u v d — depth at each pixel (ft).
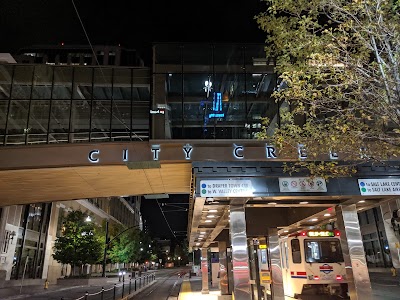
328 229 48.49
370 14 23.68
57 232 146.30
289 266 48.91
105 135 70.69
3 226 105.81
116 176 66.18
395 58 23.18
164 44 69.36
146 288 116.37
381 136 25.45
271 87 67.26
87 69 73.87
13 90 71.77
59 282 124.26
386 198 38.52
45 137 70.03
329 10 25.68
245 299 34.19
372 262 176.65
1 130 70.08
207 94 67.26
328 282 45.50
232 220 36.47
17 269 115.55
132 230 215.31
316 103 26.78
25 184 69.36
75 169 61.46
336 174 29.55
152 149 59.72
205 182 35.29
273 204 38.75
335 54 24.58
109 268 237.04
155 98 66.18
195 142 59.62
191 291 91.71
